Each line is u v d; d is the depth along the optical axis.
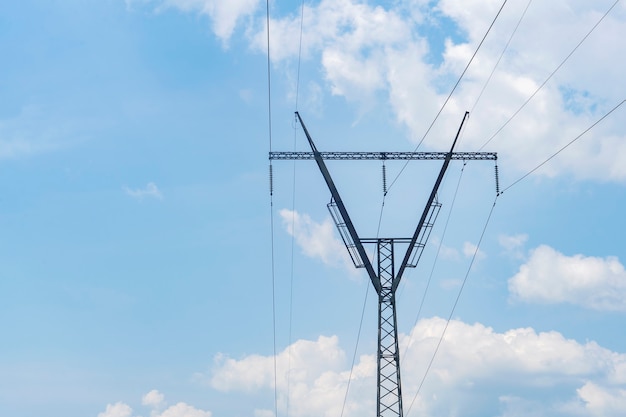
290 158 83.56
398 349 78.44
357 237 80.81
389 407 77.38
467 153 83.31
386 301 79.88
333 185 82.25
